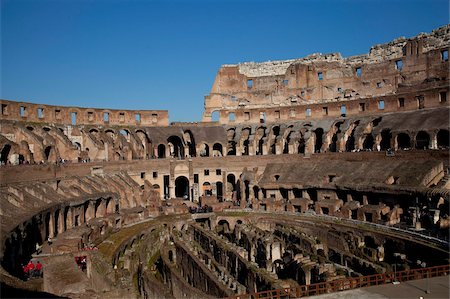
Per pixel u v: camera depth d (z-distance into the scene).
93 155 81.06
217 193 95.25
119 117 90.75
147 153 91.88
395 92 85.81
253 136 93.12
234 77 107.00
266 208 72.62
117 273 37.84
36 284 30.00
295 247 47.88
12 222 38.72
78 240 43.34
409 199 55.47
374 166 66.81
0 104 68.38
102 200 62.53
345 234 52.66
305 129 90.38
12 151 60.97
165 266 43.09
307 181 72.62
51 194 53.75
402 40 90.69
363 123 81.38
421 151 63.38
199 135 93.88
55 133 75.25
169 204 75.50
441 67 82.62
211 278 37.47
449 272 30.36
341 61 100.19
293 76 103.38
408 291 26.45
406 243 45.72
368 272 39.72
